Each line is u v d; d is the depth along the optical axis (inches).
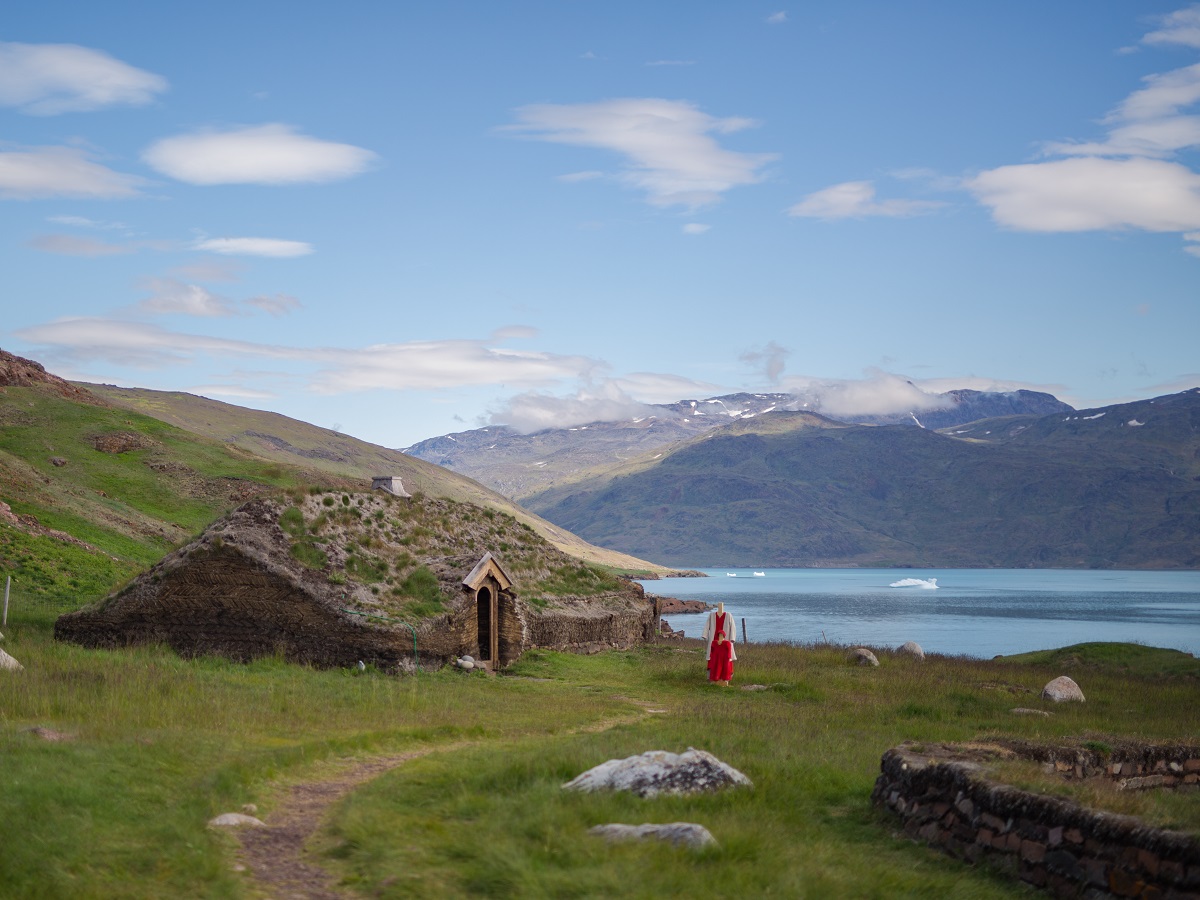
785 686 1224.8
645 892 363.6
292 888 377.7
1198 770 647.8
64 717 697.6
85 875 369.4
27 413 3476.9
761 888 383.6
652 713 994.1
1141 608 6702.8
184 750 581.0
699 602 5861.2
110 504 2716.5
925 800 502.3
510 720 869.8
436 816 473.1
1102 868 396.5
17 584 1631.4
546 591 1657.2
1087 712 1162.0
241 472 3430.1
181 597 1288.1
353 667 1226.6
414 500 1640.0
